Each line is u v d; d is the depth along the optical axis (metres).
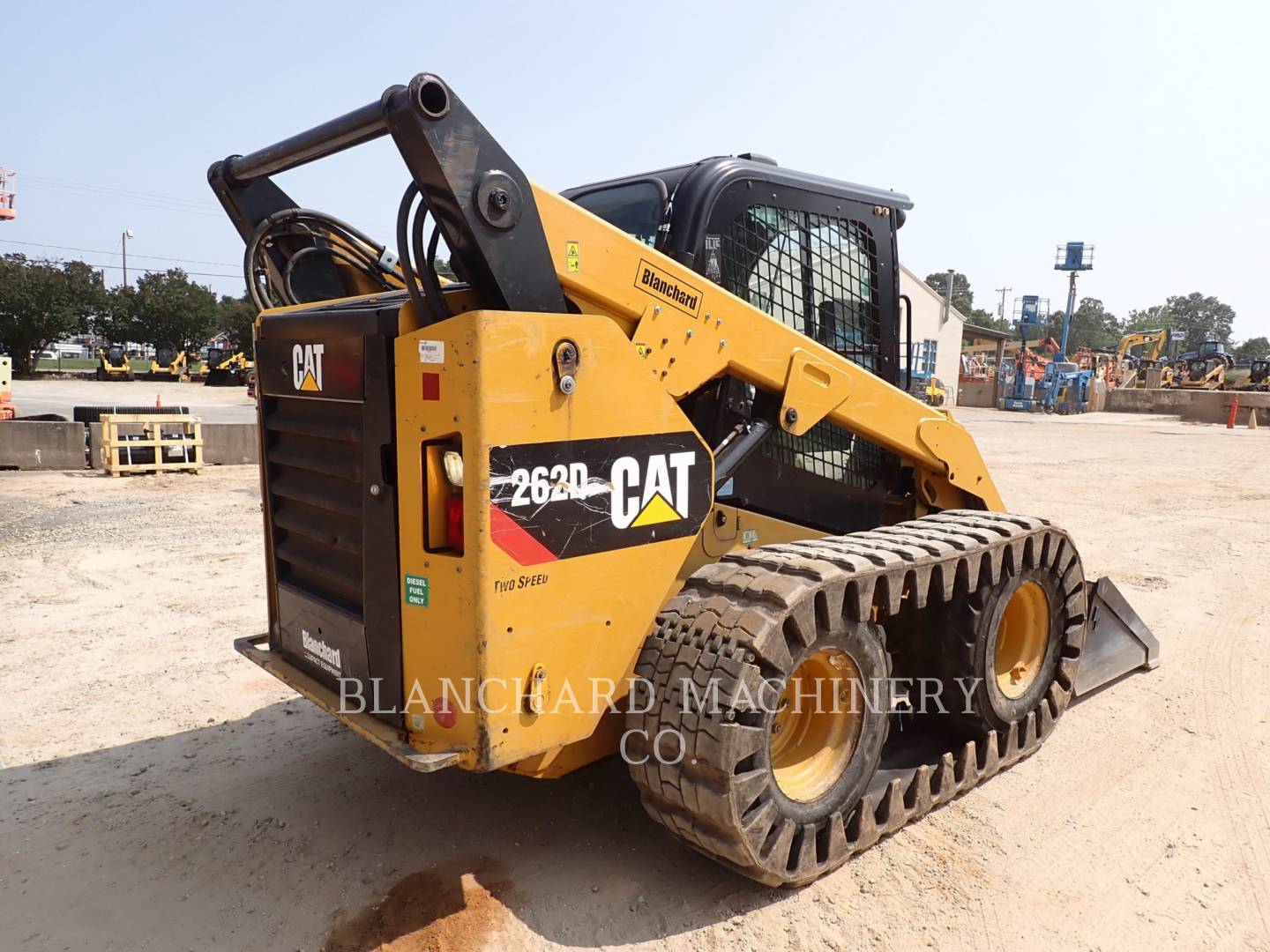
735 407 3.29
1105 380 34.94
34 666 4.71
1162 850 3.16
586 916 2.67
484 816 3.24
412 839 3.08
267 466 3.21
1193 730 4.20
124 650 4.98
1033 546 3.65
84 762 3.65
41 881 2.81
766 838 2.68
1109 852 3.14
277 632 3.30
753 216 3.39
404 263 2.41
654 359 2.79
